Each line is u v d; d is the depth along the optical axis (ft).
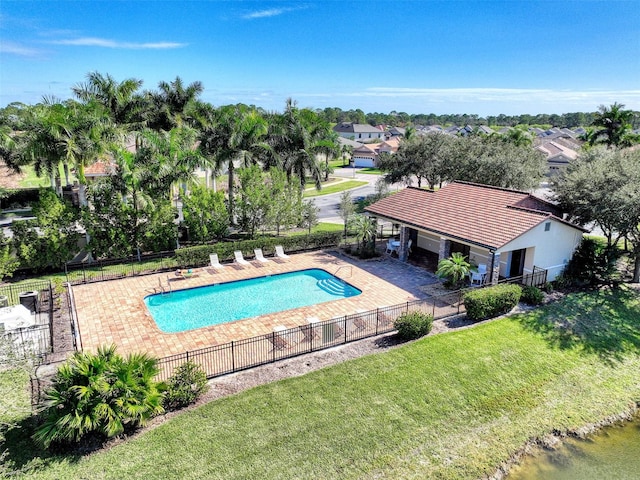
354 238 102.53
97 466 33.91
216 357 50.88
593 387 47.78
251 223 100.42
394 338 55.83
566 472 37.04
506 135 236.22
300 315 63.26
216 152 119.65
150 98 139.74
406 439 38.37
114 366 36.99
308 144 131.23
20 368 36.96
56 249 78.13
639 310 65.72
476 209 81.61
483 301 60.13
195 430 38.29
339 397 43.39
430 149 139.03
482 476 35.45
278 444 37.04
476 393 45.14
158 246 89.92
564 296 69.87
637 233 73.26
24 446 35.50
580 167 83.10
